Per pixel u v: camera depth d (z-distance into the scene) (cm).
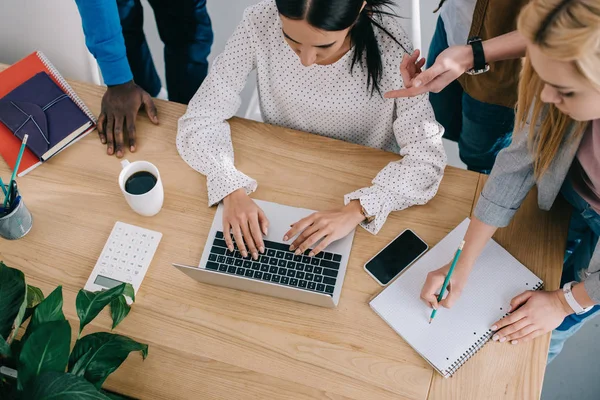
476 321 129
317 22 117
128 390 126
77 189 150
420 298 132
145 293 136
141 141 157
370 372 125
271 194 147
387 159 151
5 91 161
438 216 143
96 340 111
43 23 171
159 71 263
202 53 224
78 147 156
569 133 114
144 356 121
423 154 146
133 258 139
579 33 83
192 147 152
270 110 167
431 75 134
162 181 151
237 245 138
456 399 122
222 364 128
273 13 143
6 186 142
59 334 99
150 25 262
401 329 128
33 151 151
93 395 94
